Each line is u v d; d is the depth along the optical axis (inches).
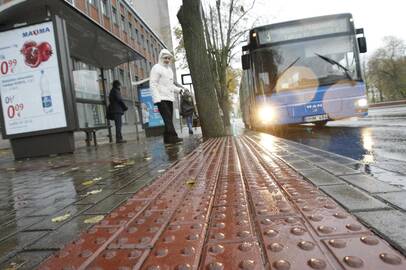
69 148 340.8
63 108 334.3
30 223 91.4
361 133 349.7
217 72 995.9
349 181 103.4
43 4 325.4
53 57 331.9
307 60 440.8
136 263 55.1
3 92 337.1
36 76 333.4
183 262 53.7
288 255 52.4
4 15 325.1
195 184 116.6
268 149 211.6
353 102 433.7
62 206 107.6
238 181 115.8
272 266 49.3
